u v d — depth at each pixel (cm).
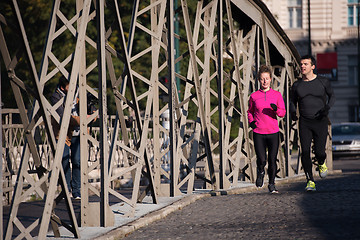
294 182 2292
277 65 2503
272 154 1717
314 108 1722
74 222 1051
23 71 4134
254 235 1052
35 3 4216
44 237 979
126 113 3841
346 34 9638
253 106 1727
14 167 1761
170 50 1603
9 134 1731
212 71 4925
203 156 1866
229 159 1983
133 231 1164
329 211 1305
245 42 2259
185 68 4966
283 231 1078
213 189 1872
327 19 9694
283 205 1442
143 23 4500
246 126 2033
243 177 2248
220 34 1862
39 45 4266
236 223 1204
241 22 2141
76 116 1684
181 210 1457
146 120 1368
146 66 4541
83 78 1162
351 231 1045
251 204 1495
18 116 1809
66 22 1062
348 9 9688
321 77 1745
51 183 988
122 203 1520
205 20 2014
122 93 1298
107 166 1177
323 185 2053
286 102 2514
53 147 990
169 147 1734
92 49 4431
